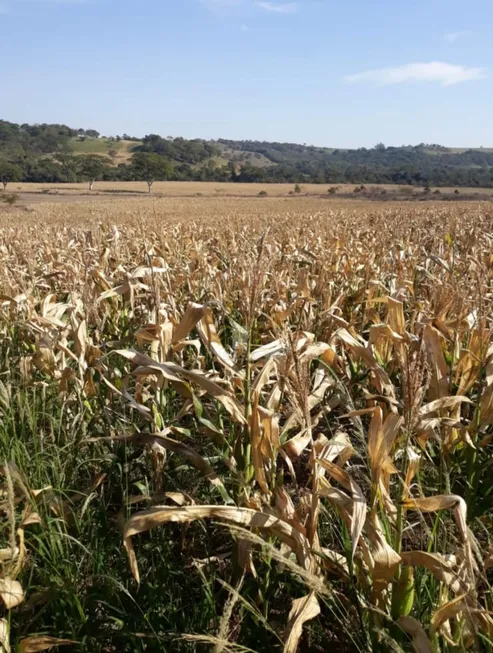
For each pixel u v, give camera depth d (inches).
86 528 130.6
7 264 333.7
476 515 137.6
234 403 128.6
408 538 134.1
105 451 162.1
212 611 105.1
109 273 304.3
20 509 130.8
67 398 183.8
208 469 120.6
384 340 197.6
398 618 95.0
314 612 93.5
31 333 232.2
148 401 175.3
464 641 93.0
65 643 96.3
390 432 99.8
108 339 234.1
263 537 111.3
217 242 494.6
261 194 3976.4
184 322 149.6
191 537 139.2
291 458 113.9
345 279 301.3
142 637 102.3
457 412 152.2
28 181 5703.7
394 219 746.8
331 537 128.6
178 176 6171.3
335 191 4217.5
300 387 111.5
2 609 110.7
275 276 268.8
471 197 3373.5
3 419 175.8
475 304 198.2
